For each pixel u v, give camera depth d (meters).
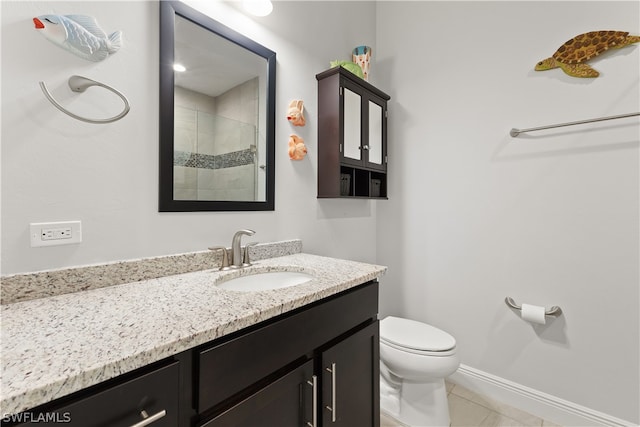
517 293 1.58
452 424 1.46
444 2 1.84
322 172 1.67
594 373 1.37
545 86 1.49
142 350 0.53
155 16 1.04
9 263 0.78
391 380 1.53
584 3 1.38
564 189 1.44
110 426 0.49
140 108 1.00
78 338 0.57
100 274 0.91
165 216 1.07
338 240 1.85
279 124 1.48
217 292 0.87
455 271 1.80
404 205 2.03
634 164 1.28
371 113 1.87
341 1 1.88
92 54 0.88
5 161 0.77
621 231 1.31
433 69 1.89
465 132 1.75
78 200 0.88
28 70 0.80
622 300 1.31
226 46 1.25
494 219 1.65
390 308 2.10
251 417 0.72
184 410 0.60
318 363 0.91
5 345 0.54
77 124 0.88
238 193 1.30
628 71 1.29
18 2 0.79
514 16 1.58
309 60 1.65
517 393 1.57
